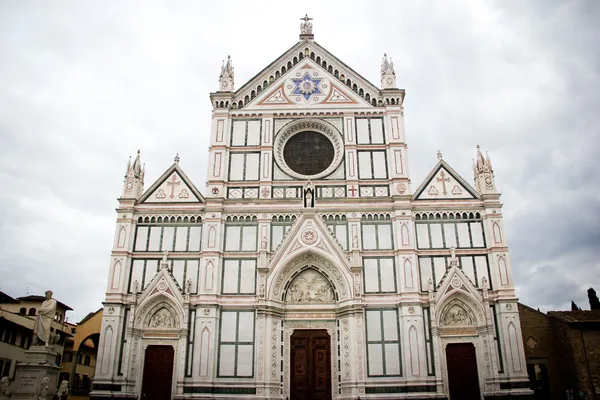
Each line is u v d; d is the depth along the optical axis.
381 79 56.84
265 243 50.28
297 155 55.16
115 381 45.94
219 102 55.91
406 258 49.12
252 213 51.66
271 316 48.38
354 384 45.75
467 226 50.56
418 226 50.78
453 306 48.41
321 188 52.91
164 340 47.97
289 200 51.84
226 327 48.03
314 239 50.44
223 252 50.38
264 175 53.28
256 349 47.09
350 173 53.16
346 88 56.78
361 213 51.44
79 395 81.00
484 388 45.75
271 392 46.34
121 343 47.25
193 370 46.12
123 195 51.88
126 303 48.47
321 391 47.66
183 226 51.38
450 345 47.41
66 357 81.00
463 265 49.34
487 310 47.09
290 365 48.41
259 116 55.84
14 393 35.22
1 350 60.94
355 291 48.41
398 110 55.19
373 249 50.25
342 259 49.56
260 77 57.25
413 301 47.56
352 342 47.09
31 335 68.94
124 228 50.69
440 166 53.03
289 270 50.56
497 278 47.97
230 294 49.03
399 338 47.25
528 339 54.47
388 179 52.94
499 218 50.06
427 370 45.97
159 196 52.44
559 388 52.69
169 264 50.03
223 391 45.97
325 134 55.88
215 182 52.53
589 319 51.78
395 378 46.00
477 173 52.31
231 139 55.03
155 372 47.22
